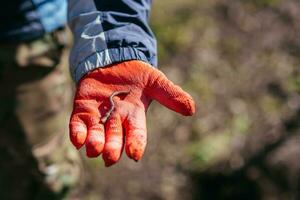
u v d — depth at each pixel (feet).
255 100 7.25
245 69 7.61
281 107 7.09
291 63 7.68
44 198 4.41
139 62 3.02
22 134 4.17
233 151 6.66
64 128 4.38
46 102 4.17
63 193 4.49
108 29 3.13
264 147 6.52
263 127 6.84
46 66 4.06
